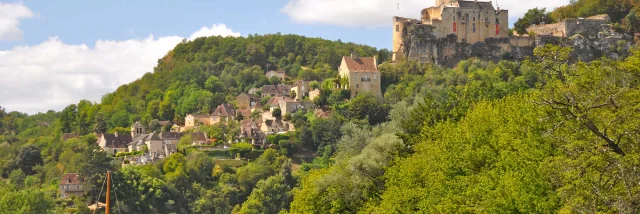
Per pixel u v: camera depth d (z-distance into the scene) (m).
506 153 99.00
